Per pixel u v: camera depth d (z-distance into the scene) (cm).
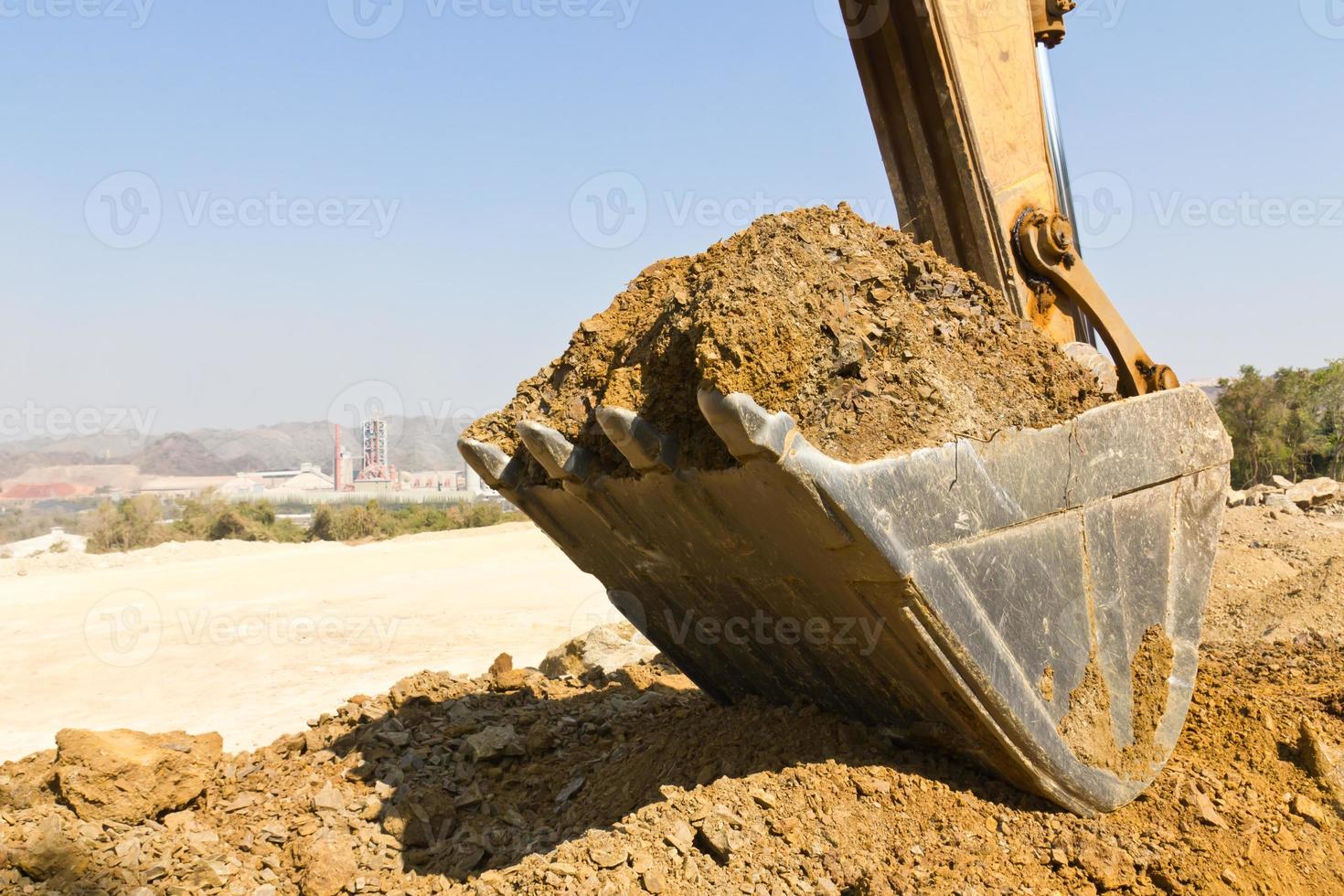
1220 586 910
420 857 388
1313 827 381
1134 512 395
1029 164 532
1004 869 332
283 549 2431
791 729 403
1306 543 1040
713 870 322
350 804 417
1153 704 390
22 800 401
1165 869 343
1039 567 354
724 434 298
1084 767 360
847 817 343
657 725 479
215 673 1053
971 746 358
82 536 3238
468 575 1836
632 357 364
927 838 340
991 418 351
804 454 296
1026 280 525
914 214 534
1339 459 3562
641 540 389
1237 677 608
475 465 414
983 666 330
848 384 330
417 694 535
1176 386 555
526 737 474
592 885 314
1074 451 370
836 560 315
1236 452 3597
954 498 327
